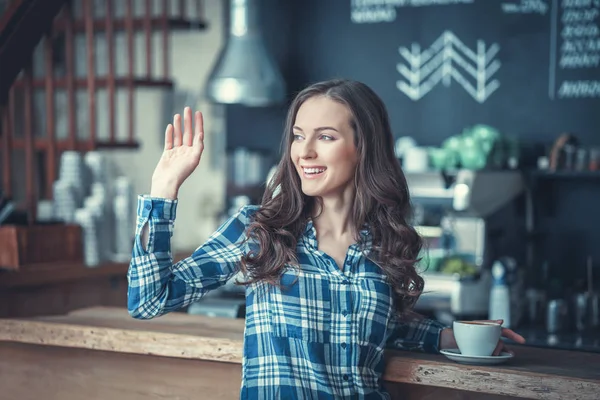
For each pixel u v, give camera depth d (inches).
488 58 195.8
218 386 87.9
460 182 169.3
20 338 94.1
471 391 79.2
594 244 183.6
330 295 76.2
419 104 203.0
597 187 183.2
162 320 96.7
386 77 206.2
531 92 191.9
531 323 162.7
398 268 78.2
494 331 78.1
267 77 198.2
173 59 241.8
